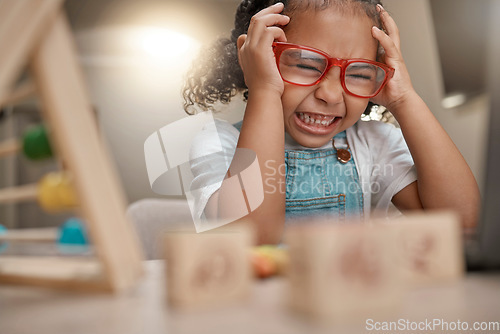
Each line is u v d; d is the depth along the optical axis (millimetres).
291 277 298
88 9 2012
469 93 1482
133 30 1975
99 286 379
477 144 1495
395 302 288
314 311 274
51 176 417
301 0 1115
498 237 433
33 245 705
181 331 262
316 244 276
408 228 382
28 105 1536
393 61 1141
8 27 326
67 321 294
